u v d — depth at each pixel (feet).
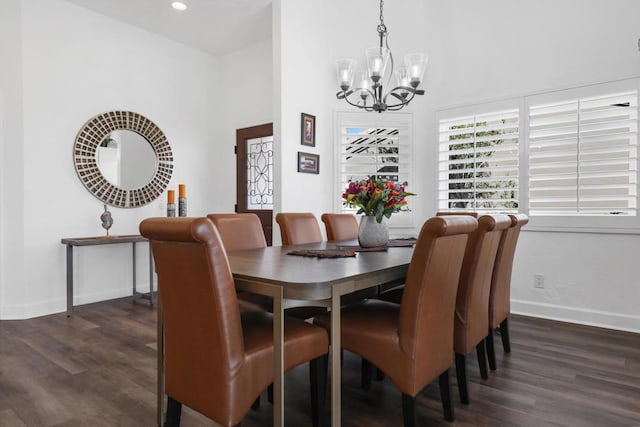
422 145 13.61
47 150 11.82
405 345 5.09
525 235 11.57
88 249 12.93
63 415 5.96
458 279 5.89
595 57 10.43
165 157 14.92
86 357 8.25
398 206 8.27
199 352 4.57
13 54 11.21
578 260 10.76
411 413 5.09
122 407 6.21
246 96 16.03
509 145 11.76
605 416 5.89
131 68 13.91
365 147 13.75
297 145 12.75
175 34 14.70
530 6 11.46
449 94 13.02
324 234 13.74
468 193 12.67
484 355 7.21
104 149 13.12
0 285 11.27
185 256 4.41
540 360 8.09
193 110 15.99
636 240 9.99
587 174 10.48
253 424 5.81
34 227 11.58
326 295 4.67
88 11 12.71
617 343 9.07
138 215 14.17
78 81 12.49
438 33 13.23
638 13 9.86
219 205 16.89
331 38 13.84
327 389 6.93
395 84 13.66
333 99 13.85
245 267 5.56
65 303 12.20
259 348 4.74
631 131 9.99
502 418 5.86
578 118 10.61
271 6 12.68
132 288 14.03
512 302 11.80
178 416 5.15
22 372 7.50
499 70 12.01
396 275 5.74
